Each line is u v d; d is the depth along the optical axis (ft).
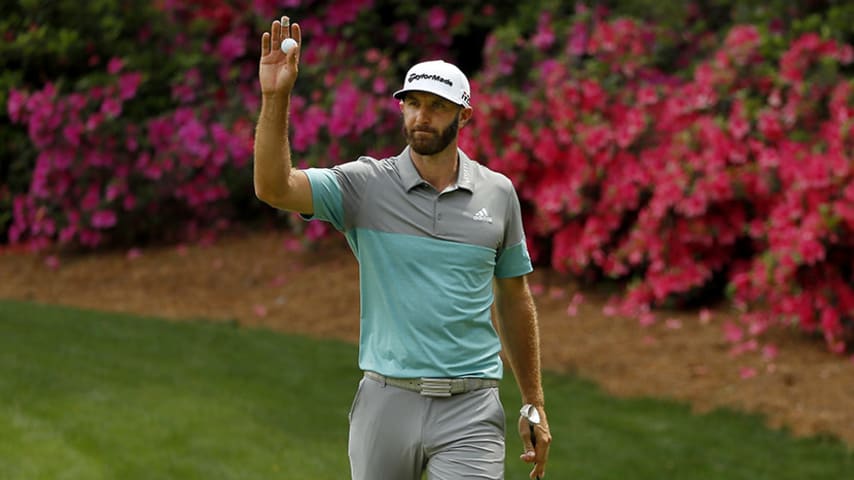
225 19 129.39
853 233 86.99
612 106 107.24
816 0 108.06
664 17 118.83
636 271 108.17
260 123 40.86
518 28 121.19
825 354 90.58
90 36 131.23
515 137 109.81
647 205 104.88
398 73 129.39
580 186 103.81
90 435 70.85
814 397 83.15
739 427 79.10
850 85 91.09
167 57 133.18
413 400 43.19
